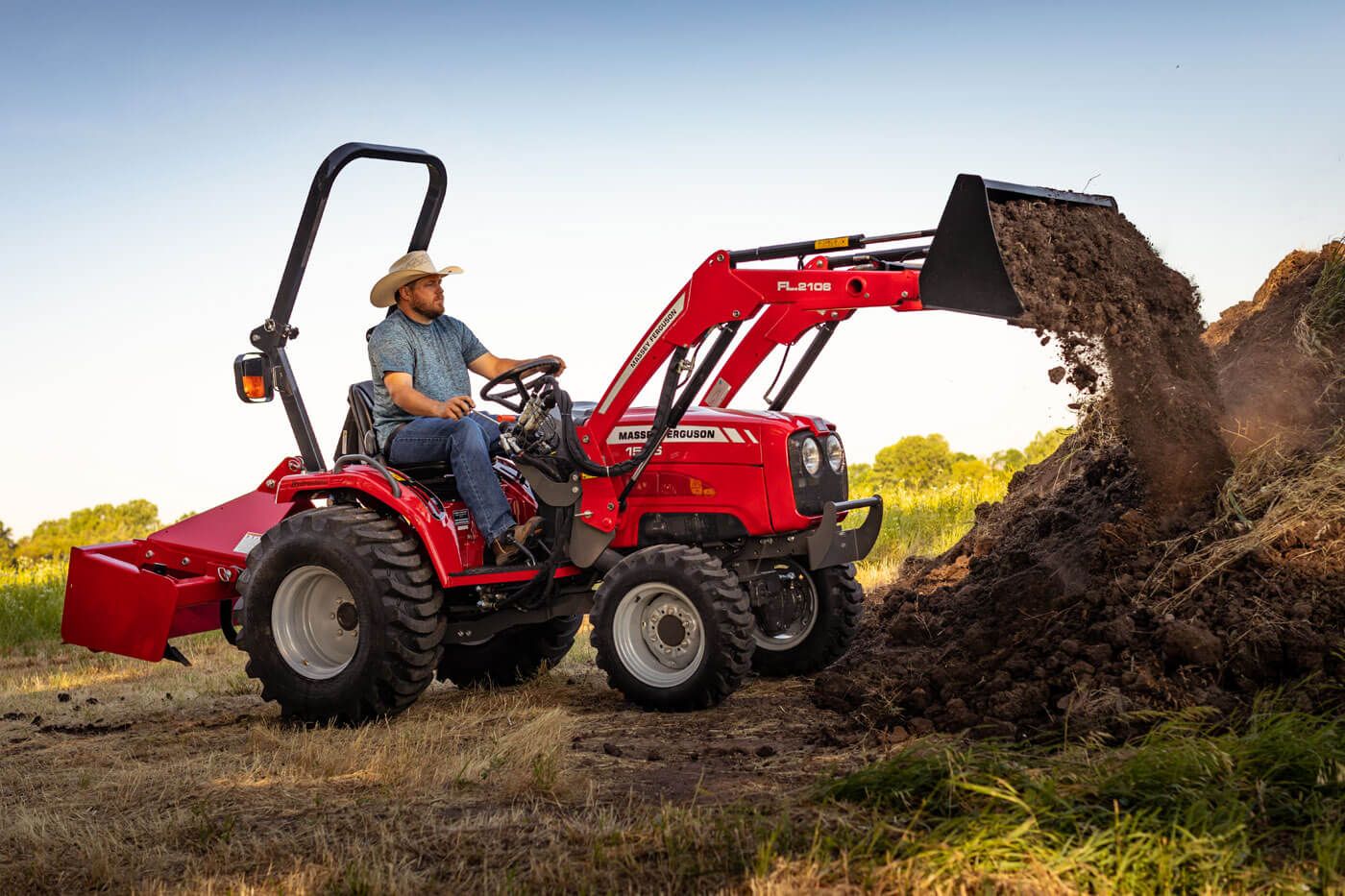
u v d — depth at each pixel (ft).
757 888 8.50
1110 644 12.81
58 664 25.98
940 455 105.40
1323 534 13.20
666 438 17.29
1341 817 8.75
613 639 16.26
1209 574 13.21
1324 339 16.62
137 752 15.02
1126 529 14.42
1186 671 12.09
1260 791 9.29
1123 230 15.55
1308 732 10.36
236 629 18.98
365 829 10.87
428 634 15.84
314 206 17.03
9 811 12.16
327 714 15.98
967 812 9.52
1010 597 15.07
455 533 16.51
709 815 10.30
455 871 9.57
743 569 17.61
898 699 13.84
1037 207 14.78
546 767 12.16
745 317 15.78
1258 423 15.55
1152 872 8.24
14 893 9.71
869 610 20.33
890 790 10.19
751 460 16.76
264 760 13.96
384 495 16.01
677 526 17.26
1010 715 12.49
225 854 10.18
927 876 8.48
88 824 11.46
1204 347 15.78
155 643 17.48
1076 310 14.34
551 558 16.69
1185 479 14.85
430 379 17.24
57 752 15.30
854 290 15.08
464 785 12.28
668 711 15.89
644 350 16.31
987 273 13.41
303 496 17.79
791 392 18.25
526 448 16.51
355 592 15.74
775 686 17.62
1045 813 9.14
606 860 9.40
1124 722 11.40
